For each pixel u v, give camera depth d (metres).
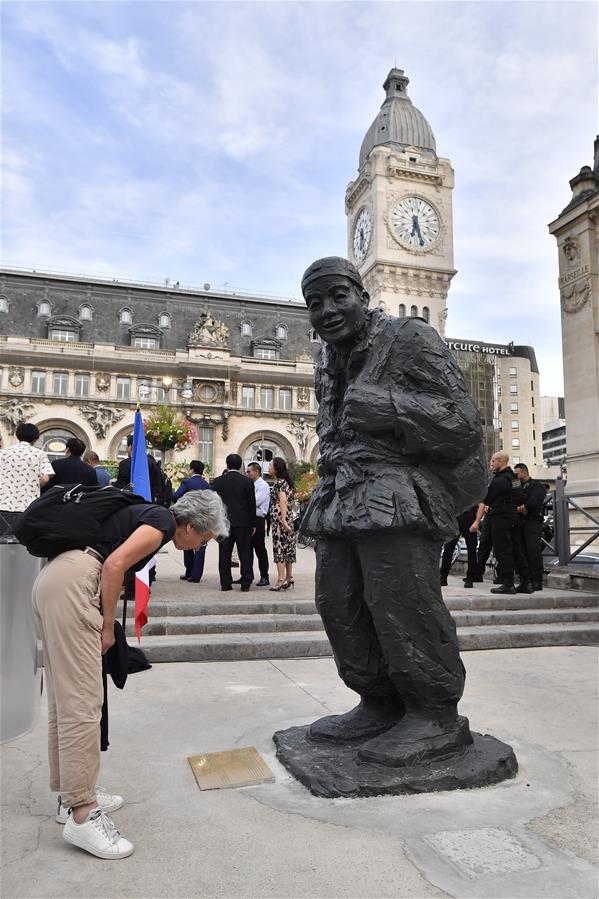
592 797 2.71
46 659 2.39
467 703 4.17
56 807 2.64
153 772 2.96
